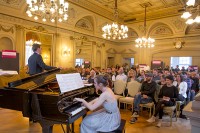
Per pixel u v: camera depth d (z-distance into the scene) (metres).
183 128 3.81
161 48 12.07
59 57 9.01
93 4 10.23
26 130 3.44
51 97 2.24
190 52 10.88
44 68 3.59
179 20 10.96
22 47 7.40
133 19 12.73
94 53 11.34
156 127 3.84
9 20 6.95
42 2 5.47
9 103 2.61
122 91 5.38
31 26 7.71
